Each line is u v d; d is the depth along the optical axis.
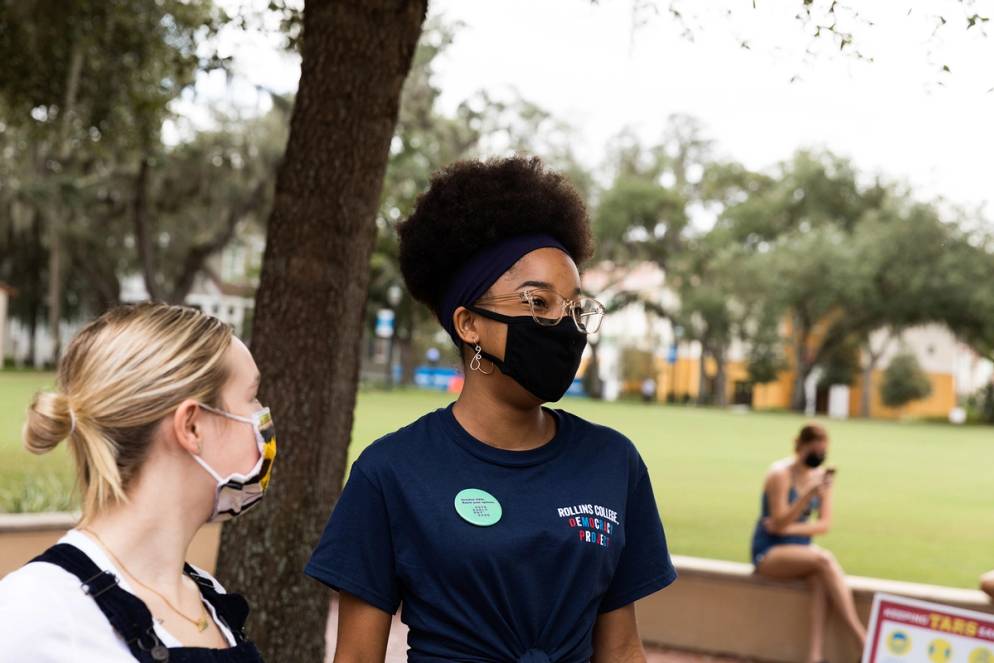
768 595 6.14
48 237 31.56
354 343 4.08
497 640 1.87
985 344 50.56
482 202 2.03
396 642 4.62
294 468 3.85
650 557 2.10
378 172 3.99
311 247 3.89
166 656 1.46
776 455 21.31
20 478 10.55
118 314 1.63
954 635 4.12
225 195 22.39
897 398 57.69
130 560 1.55
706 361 65.12
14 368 49.44
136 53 8.86
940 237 47.75
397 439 2.01
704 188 56.94
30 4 8.27
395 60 3.94
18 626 1.36
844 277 48.00
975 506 13.82
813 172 54.66
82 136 9.59
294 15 5.94
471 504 1.91
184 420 1.58
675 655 6.25
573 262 2.11
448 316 2.08
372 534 1.95
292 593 3.84
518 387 1.99
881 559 9.62
